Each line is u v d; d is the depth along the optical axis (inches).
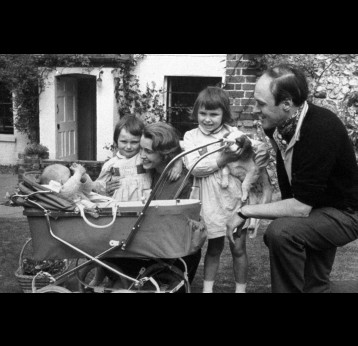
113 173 162.6
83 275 154.7
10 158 475.2
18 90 420.8
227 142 139.8
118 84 404.8
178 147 149.1
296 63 338.0
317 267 144.3
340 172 135.7
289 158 135.2
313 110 132.8
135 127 159.8
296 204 132.4
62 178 148.1
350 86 335.9
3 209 312.8
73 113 457.1
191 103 410.6
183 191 149.9
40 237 138.9
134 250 135.7
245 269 161.8
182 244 134.4
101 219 135.6
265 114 132.3
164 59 399.2
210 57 393.1
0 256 216.5
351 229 136.9
